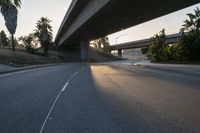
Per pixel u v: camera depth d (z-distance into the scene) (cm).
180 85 1449
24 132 580
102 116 723
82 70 2964
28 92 1187
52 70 2966
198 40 4197
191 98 1012
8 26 4575
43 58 6831
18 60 4644
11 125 637
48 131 586
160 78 1895
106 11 4003
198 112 767
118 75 2189
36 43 9194
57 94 1123
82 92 1182
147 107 843
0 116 729
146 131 583
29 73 2444
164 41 5897
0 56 4306
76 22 5906
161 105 874
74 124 642
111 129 600
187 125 629
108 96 1068
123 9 3944
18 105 884
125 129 599
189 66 3566
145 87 1364
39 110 805
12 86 1416
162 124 639
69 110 802
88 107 846
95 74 2303
